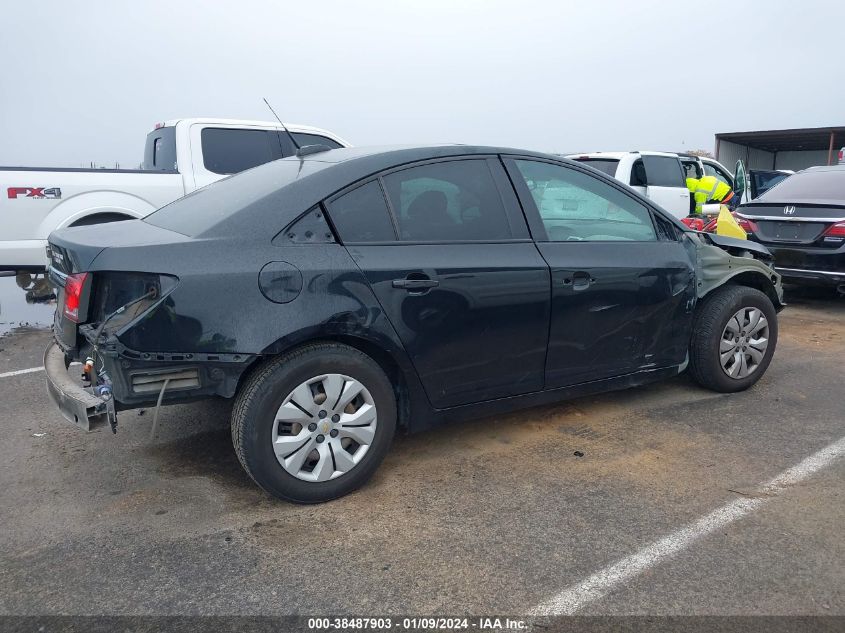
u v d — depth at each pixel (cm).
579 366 382
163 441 391
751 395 462
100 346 277
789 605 245
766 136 2505
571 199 385
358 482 323
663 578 260
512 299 346
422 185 339
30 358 571
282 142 798
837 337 629
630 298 390
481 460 364
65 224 662
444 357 334
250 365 302
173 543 286
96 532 295
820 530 292
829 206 704
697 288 429
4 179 633
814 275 707
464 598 249
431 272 324
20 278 660
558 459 364
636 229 409
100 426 289
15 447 385
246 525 299
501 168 364
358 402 321
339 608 244
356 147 374
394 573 264
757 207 770
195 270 282
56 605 246
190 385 287
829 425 409
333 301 301
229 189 360
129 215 697
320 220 311
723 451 372
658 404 445
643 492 327
